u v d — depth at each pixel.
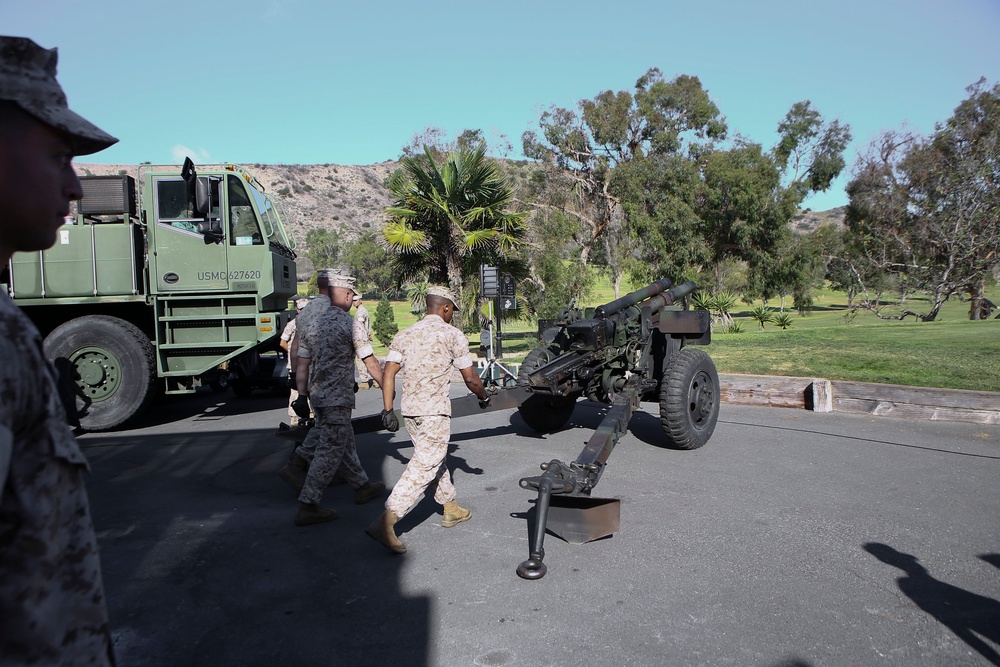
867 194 30.50
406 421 4.24
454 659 2.98
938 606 3.39
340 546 4.32
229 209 8.27
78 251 8.02
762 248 37.56
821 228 39.78
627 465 6.02
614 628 3.21
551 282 21.67
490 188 17.22
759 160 35.81
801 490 5.25
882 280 32.44
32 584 1.10
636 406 6.01
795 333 16.56
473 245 16.47
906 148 29.34
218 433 7.91
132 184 8.12
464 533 4.50
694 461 6.14
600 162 35.94
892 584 3.63
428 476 4.18
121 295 8.06
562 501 4.23
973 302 28.56
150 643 3.16
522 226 17.61
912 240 30.14
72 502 1.17
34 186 1.18
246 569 3.99
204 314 8.19
